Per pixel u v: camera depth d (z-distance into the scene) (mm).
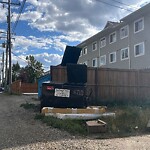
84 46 48469
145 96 18391
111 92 17594
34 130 9602
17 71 82812
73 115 11477
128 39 33188
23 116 12789
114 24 36219
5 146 7473
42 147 7379
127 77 18094
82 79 14703
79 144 7762
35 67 75938
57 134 9102
